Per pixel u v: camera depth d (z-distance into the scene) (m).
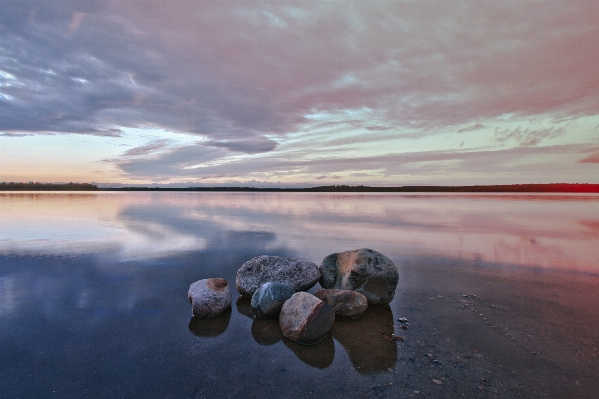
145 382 3.32
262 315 4.97
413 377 3.40
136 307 5.30
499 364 3.63
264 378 3.40
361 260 5.74
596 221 17.67
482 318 4.87
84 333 4.37
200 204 34.59
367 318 4.96
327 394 3.14
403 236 12.49
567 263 8.16
